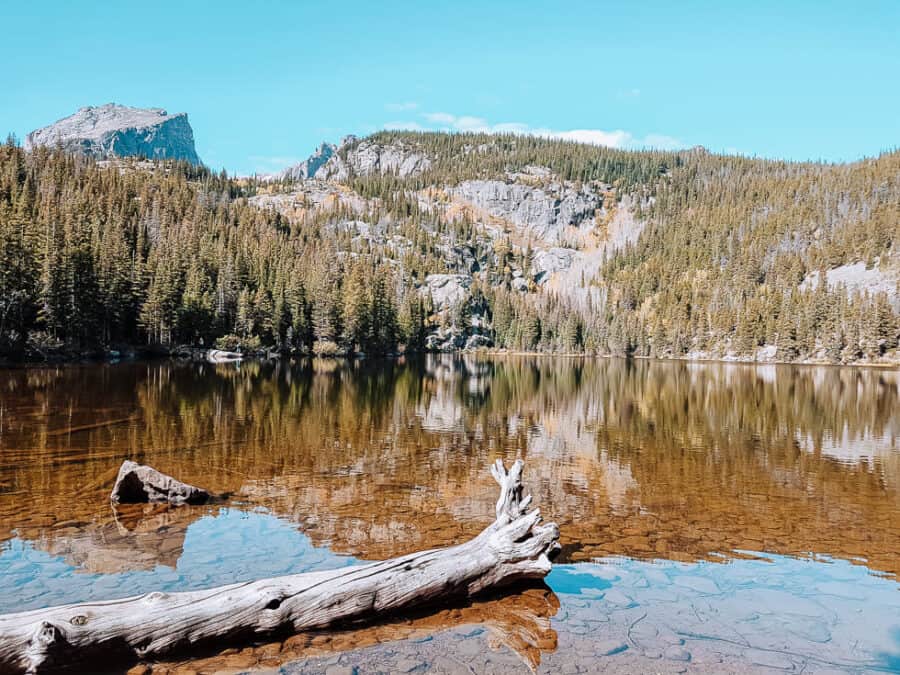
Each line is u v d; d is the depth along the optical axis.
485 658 5.88
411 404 30.86
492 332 173.38
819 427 24.52
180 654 5.93
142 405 26.08
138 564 8.07
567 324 159.25
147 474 11.24
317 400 31.20
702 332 146.50
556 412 29.02
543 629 6.59
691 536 10.03
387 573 7.05
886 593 7.70
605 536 10.00
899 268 148.00
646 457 17.30
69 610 5.75
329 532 9.70
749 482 14.15
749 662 5.88
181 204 145.62
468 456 16.70
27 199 94.12
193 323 82.19
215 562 8.20
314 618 6.50
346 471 14.34
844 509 11.77
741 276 172.75
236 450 16.55
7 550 8.53
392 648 6.11
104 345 70.56
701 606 7.25
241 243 118.00
